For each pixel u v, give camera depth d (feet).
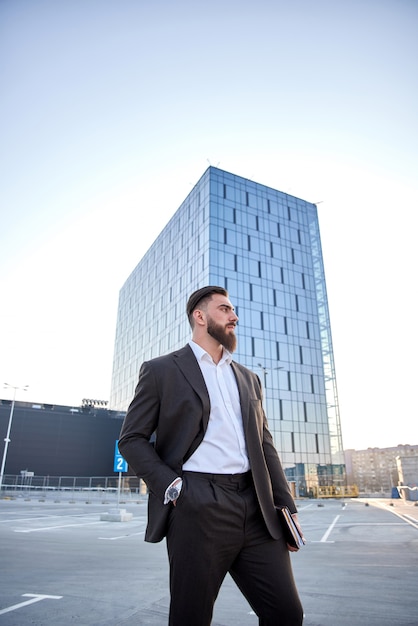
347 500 120.16
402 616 11.89
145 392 6.20
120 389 238.48
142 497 120.67
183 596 5.07
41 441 171.32
